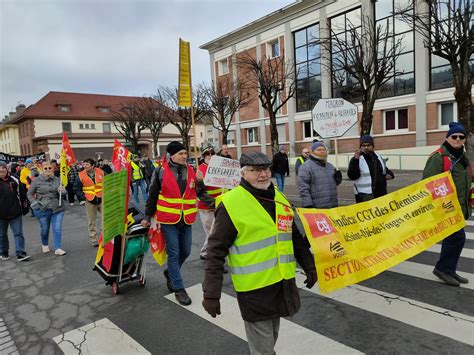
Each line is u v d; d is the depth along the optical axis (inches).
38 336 143.3
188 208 165.5
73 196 558.6
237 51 1141.1
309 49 952.3
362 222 130.2
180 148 163.9
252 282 87.1
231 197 89.9
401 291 162.1
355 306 150.1
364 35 512.4
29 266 240.5
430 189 152.7
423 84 719.7
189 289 180.7
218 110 939.3
